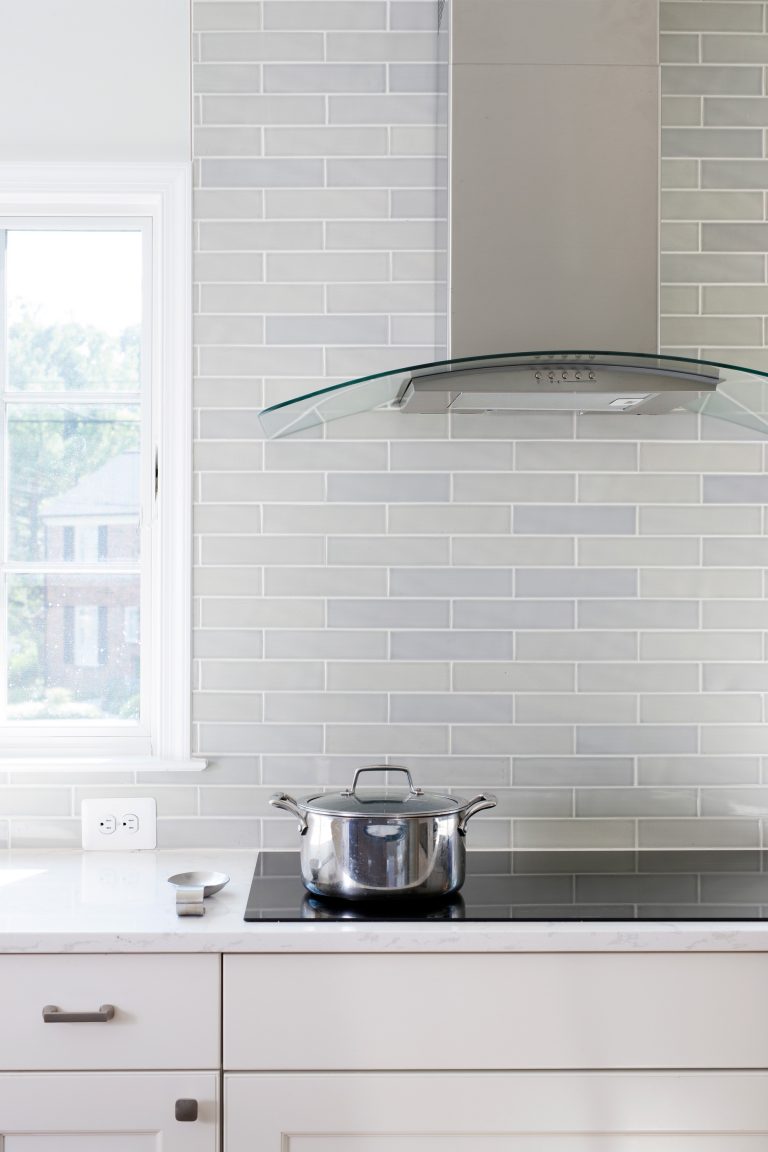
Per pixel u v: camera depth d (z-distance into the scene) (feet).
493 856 6.38
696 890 5.58
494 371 5.33
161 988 4.88
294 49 6.55
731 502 6.66
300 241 6.55
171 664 6.52
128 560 6.79
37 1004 4.88
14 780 6.47
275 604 6.53
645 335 5.72
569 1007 4.92
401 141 6.57
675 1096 4.92
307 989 4.88
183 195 6.51
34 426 6.79
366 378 5.12
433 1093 4.89
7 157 6.50
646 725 6.61
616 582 6.63
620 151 5.75
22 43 6.51
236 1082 4.86
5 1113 4.86
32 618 6.76
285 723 6.53
